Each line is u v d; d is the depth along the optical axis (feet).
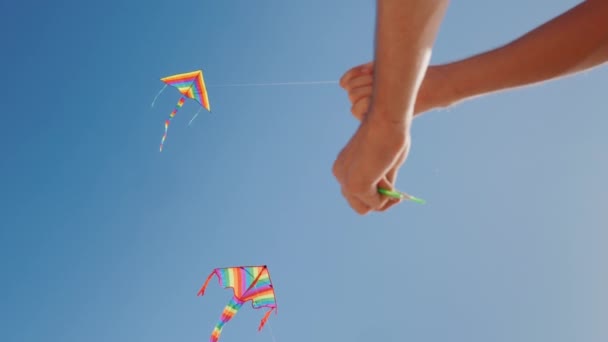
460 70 4.63
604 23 4.16
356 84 4.40
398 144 3.46
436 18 2.84
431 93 4.67
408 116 3.34
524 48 4.40
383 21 2.91
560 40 4.28
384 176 3.89
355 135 3.79
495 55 4.55
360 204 4.15
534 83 4.54
